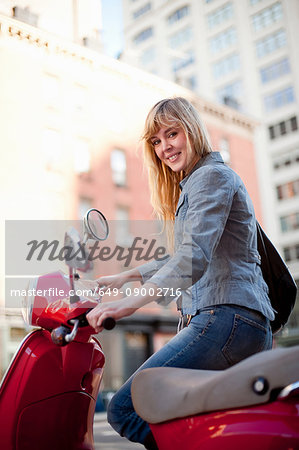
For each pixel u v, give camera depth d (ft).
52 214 67.67
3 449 4.95
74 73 73.97
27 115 67.82
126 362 76.89
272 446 3.75
